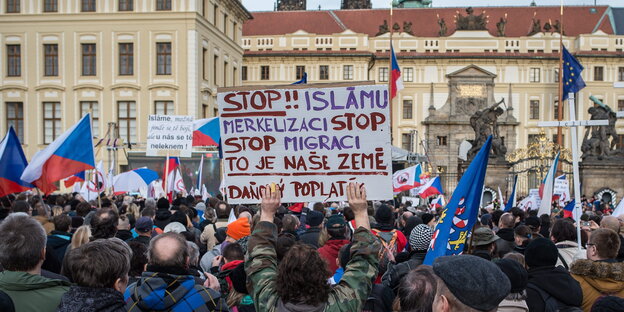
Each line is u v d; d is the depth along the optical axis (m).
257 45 81.50
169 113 51.59
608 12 86.88
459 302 3.57
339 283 4.97
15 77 52.88
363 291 4.88
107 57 52.06
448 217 7.57
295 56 80.31
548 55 80.56
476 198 7.54
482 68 80.62
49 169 13.23
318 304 4.64
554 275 6.45
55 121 52.72
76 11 52.25
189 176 42.84
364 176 6.41
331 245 8.15
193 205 19.31
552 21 86.38
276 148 6.47
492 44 81.94
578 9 87.25
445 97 81.69
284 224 10.18
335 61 80.31
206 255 10.11
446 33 83.94
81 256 5.11
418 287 4.57
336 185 6.43
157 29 51.41
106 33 52.00
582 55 79.38
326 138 6.39
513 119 80.50
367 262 5.08
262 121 6.46
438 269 3.68
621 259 7.97
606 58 79.56
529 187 47.41
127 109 52.00
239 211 13.46
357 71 80.19
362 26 87.31
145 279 5.43
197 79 51.81
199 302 5.43
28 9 52.59
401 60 82.31
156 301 5.29
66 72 52.44
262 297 4.82
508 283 3.66
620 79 79.88
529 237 9.62
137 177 22.81
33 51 52.69
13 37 52.78
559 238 10.17
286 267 4.65
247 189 6.52
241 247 7.71
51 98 52.56
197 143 24.27
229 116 6.49
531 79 81.50
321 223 10.80
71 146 13.44
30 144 52.75
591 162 43.31
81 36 52.25
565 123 11.21
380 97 6.29
